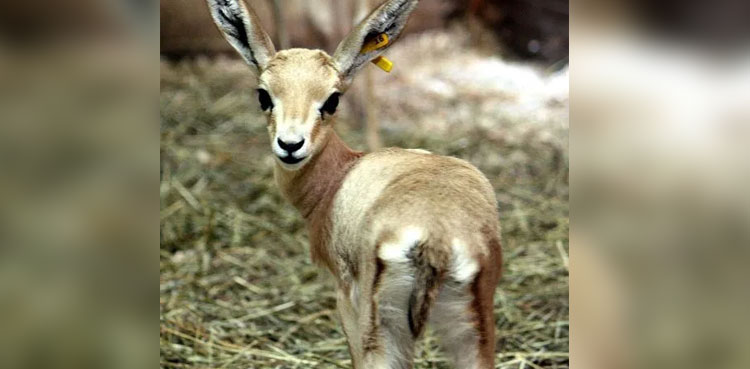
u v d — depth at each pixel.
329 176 9.00
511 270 13.81
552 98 23.41
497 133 20.62
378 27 9.16
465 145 19.64
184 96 22.09
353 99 20.50
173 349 11.48
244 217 15.99
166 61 24.41
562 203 16.61
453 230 7.29
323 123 8.71
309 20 22.80
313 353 11.47
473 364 7.43
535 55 26.78
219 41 24.75
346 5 22.77
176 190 16.88
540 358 11.11
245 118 20.95
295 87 8.58
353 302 8.24
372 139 17.36
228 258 14.51
